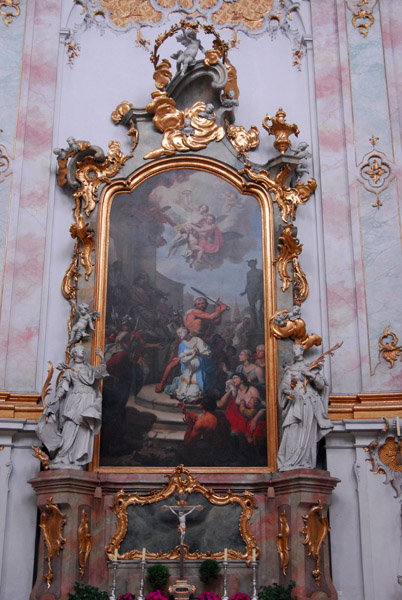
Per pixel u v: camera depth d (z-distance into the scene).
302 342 8.48
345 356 8.59
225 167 9.15
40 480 7.57
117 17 10.04
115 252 8.85
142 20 10.06
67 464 7.68
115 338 8.53
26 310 8.59
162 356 8.53
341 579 7.86
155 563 7.76
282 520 7.75
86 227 8.69
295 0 10.17
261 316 8.70
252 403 8.38
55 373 8.48
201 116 9.28
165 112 9.20
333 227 9.06
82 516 7.63
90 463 8.05
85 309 8.39
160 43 9.28
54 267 8.87
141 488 7.98
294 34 10.05
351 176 9.17
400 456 7.94
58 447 7.74
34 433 8.11
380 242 8.91
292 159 8.97
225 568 7.24
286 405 8.07
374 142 9.29
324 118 9.51
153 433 8.26
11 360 8.39
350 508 8.06
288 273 8.77
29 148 9.18
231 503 7.99
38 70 9.52
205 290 8.81
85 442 7.80
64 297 8.73
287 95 9.75
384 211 9.02
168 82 9.30
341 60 9.66
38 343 8.52
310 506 7.64
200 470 8.11
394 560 7.82
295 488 7.70
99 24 9.98
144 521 7.90
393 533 7.89
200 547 7.85
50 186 9.12
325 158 9.33
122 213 8.99
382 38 9.73
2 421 7.94
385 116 9.39
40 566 7.53
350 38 9.77
